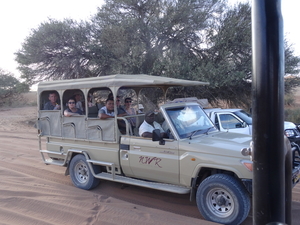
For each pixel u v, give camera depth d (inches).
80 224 171.0
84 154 237.9
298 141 318.7
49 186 241.4
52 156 267.4
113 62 605.0
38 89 269.1
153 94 566.9
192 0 583.2
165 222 170.1
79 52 644.7
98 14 633.6
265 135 78.4
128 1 596.4
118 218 177.2
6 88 1279.5
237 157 166.2
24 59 653.3
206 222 169.3
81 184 242.1
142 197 225.0
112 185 251.0
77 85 237.1
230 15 581.9
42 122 269.4
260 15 78.2
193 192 186.9
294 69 555.2
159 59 559.5
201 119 226.8
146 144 202.8
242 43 535.2
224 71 531.8
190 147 183.5
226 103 652.1
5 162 337.1
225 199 169.9
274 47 77.4
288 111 681.0
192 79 537.3
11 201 202.4
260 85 78.3
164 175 196.5
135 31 585.0
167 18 574.6
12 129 653.9
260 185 80.4
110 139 220.4
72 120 244.2
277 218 79.6
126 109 280.8
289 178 106.8
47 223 171.9
